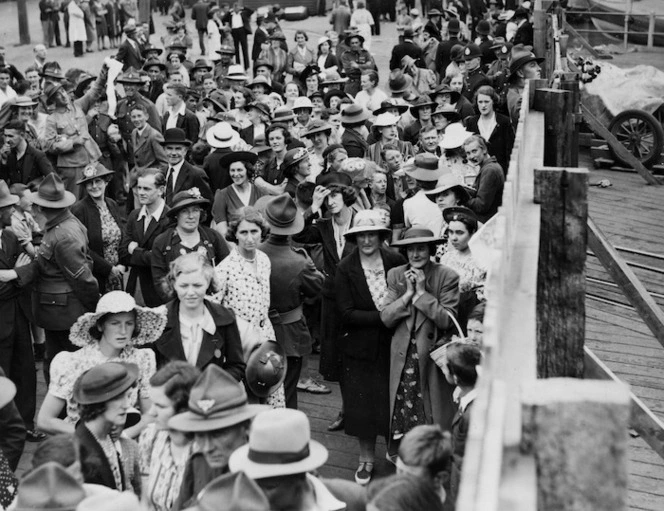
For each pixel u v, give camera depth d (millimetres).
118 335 6027
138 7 34938
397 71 15695
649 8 18766
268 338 7453
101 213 9336
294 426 3592
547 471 1773
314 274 7891
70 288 8094
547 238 3838
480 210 9008
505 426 1866
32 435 8117
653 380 7664
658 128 14477
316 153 11641
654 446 4555
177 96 14172
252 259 7441
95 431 4902
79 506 3082
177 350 6359
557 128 6391
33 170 11078
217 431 4273
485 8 30562
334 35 25109
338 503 3855
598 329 8727
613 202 13148
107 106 14203
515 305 2693
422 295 6875
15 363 8055
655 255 10578
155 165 12133
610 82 15289
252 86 16469
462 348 5488
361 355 7242
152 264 8438
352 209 8891
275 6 29703
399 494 3135
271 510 3545
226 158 9898
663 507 5777
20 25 34250
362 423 7281
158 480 4703
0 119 12359
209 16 30859
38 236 9125
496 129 11328
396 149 11820
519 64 12172
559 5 16391
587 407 1750
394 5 35875
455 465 5098
